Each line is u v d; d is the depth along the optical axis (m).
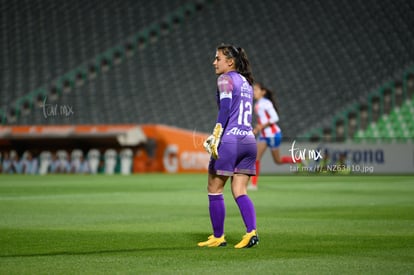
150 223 28.59
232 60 21.55
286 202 40.44
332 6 113.25
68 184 60.56
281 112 97.62
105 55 112.00
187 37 114.31
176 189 53.19
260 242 22.28
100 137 86.19
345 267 17.19
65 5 122.62
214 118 99.19
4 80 109.94
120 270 16.78
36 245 21.61
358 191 50.66
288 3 116.19
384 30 107.00
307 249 20.59
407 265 17.52
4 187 55.97
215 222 21.33
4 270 16.86
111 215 32.28
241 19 115.44
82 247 21.12
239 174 21.50
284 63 105.94
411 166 83.44
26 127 89.25
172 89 105.56
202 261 18.19
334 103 97.31
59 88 108.06
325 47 107.12
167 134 87.88
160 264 17.70
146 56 112.44
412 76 97.38
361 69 101.69
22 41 117.06
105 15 119.44
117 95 105.81
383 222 28.83
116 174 85.12
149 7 119.25
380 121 95.31
